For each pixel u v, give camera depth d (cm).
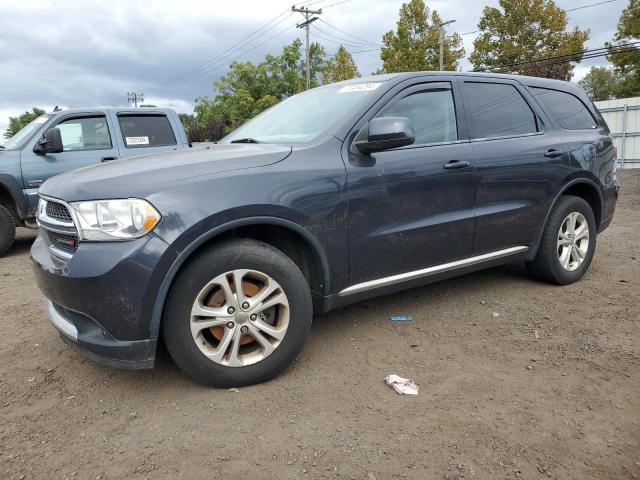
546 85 462
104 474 217
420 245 347
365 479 210
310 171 297
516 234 409
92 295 252
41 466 223
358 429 244
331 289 314
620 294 431
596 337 345
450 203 360
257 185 278
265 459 223
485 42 3166
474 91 396
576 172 443
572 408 259
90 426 252
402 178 332
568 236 450
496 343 338
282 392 279
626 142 1902
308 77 3797
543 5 3020
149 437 241
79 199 259
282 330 286
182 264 262
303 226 292
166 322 263
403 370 303
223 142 399
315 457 224
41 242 304
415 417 253
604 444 230
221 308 271
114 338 257
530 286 457
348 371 302
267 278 279
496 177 385
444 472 213
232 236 296
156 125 771
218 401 270
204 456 226
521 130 419
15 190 661
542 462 219
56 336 369
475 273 497
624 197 1170
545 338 345
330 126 328
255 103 4525
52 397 281
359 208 314
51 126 694
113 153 722
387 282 338
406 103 352
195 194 262
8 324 400
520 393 274
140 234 250
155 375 301
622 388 277
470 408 260
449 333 356
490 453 225
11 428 252
